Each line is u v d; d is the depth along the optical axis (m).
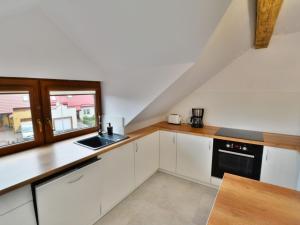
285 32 2.12
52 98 1.92
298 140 2.05
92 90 2.36
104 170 1.81
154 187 2.49
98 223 1.83
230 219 0.82
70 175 1.44
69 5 1.39
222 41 1.54
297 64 2.16
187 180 2.68
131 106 2.23
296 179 1.87
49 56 1.71
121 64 2.03
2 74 1.45
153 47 1.61
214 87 2.77
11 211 1.13
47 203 1.29
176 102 3.05
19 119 1.67
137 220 1.89
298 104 2.21
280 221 0.81
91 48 1.88
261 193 1.01
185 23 1.26
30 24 1.50
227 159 2.27
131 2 1.21
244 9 1.16
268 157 1.98
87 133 2.33
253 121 2.53
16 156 1.55
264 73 2.37
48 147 1.79
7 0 1.14
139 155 2.37
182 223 1.85
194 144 2.48
